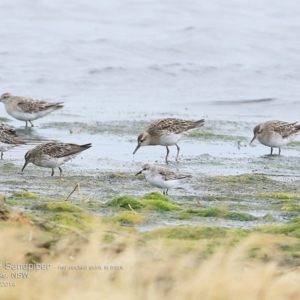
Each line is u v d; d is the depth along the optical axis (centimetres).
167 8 3959
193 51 3350
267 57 3341
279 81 3075
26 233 921
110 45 3331
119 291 741
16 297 724
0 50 3209
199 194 1541
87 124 2314
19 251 827
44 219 1034
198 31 3578
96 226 984
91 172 1741
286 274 822
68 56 3177
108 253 823
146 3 4028
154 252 848
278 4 4069
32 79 2923
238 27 3678
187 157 1964
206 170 1808
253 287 761
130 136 2177
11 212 1006
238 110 2633
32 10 3853
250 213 1347
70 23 3719
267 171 1820
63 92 2827
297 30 3675
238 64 3194
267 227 1148
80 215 1151
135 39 3441
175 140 1995
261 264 863
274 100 2756
